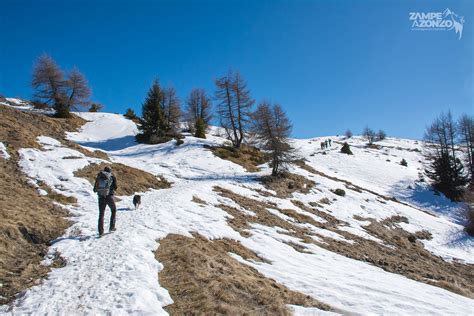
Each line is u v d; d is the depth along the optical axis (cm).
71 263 866
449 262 2389
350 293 973
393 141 10975
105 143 4378
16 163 1800
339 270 1280
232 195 2477
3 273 762
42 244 1009
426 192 4697
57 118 4809
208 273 881
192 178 3014
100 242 1024
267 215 2178
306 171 4150
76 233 1109
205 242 1252
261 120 3603
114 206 1148
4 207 1123
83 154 2555
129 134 4878
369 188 4584
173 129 5075
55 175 1823
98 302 662
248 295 794
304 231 2039
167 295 723
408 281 1296
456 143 5362
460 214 4053
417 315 833
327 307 848
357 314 808
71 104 5031
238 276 914
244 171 3647
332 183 3856
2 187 1364
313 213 2734
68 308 636
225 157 4050
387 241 2539
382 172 5466
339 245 1920
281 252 1412
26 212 1160
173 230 1266
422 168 6506
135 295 691
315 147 8206
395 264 1777
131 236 1087
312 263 1329
